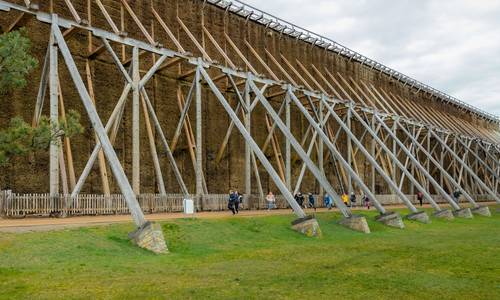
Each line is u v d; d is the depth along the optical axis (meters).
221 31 46.31
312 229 25.14
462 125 79.50
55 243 16.61
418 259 18.98
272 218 27.27
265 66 43.66
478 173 77.75
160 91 38.47
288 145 40.75
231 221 24.47
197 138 33.06
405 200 38.03
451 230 32.31
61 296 11.38
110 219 22.31
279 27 53.06
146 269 14.93
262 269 15.59
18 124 18.55
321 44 58.53
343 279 14.55
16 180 28.53
